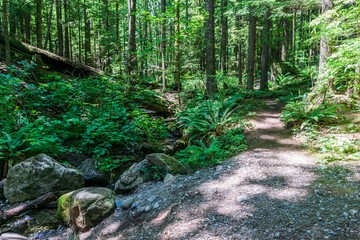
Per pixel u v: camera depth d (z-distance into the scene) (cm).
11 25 1612
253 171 463
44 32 2425
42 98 793
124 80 1171
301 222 278
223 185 422
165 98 1271
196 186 438
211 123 801
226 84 1368
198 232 296
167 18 1025
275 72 1884
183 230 308
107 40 1725
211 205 357
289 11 1188
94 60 2242
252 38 1352
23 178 511
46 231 421
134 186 538
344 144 496
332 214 284
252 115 880
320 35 622
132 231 346
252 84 1391
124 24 2516
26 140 586
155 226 338
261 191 374
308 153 527
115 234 357
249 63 1380
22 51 1175
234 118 795
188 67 1095
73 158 678
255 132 734
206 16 1045
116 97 909
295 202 327
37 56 1103
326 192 342
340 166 428
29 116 735
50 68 1266
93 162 647
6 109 647
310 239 245
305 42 755
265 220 294
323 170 425
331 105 678
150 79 1641
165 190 450
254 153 580
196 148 588
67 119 711
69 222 430
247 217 307
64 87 833
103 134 744
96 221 410
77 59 2611
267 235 264
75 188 557
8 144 557
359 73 616
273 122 799
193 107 1029
